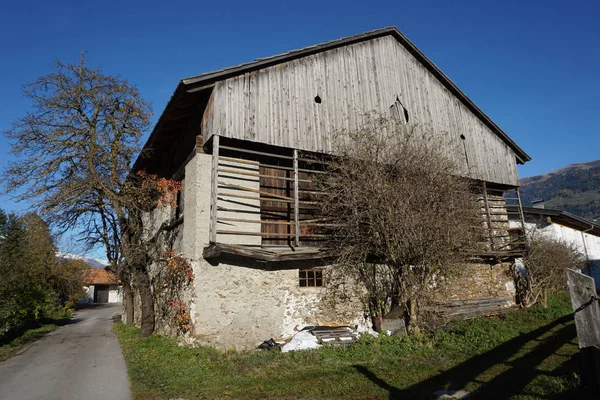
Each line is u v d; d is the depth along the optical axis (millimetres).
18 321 15531
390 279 11359
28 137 13227
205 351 8758
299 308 10383
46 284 24688
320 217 11438
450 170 10648
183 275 9867
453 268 10156
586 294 4988
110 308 39000
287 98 11430
